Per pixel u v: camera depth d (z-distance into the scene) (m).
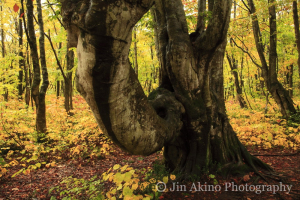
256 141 6.22
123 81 2.02
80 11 1.67
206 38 3.59
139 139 2.43
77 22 1.71
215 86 4.58
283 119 8.35
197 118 3.76
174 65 3.60
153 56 19.58
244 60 17.23
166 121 3.05
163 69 3.99
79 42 1.83
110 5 1.57
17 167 5.04
